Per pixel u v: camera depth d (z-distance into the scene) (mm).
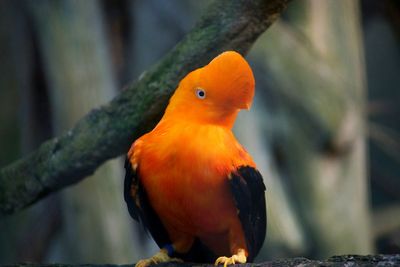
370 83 26109
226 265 6012
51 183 7496
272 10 6281
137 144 6039
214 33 6379
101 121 6945
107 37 15562
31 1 14328
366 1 19297
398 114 23625
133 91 6758
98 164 7238
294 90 14641
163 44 15273
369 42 24828
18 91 15328
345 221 14992
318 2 14867
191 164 5820
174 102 6039
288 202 14820
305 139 14797
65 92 14141
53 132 14430
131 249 14617
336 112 14672
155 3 15211
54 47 14195
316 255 14852
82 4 14336
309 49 14703
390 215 19281
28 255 15383
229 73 5781
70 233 14430
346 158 14984
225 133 5969
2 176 7746
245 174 6004
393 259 5691
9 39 15219
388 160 23953
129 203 6348
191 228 6234
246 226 6109
